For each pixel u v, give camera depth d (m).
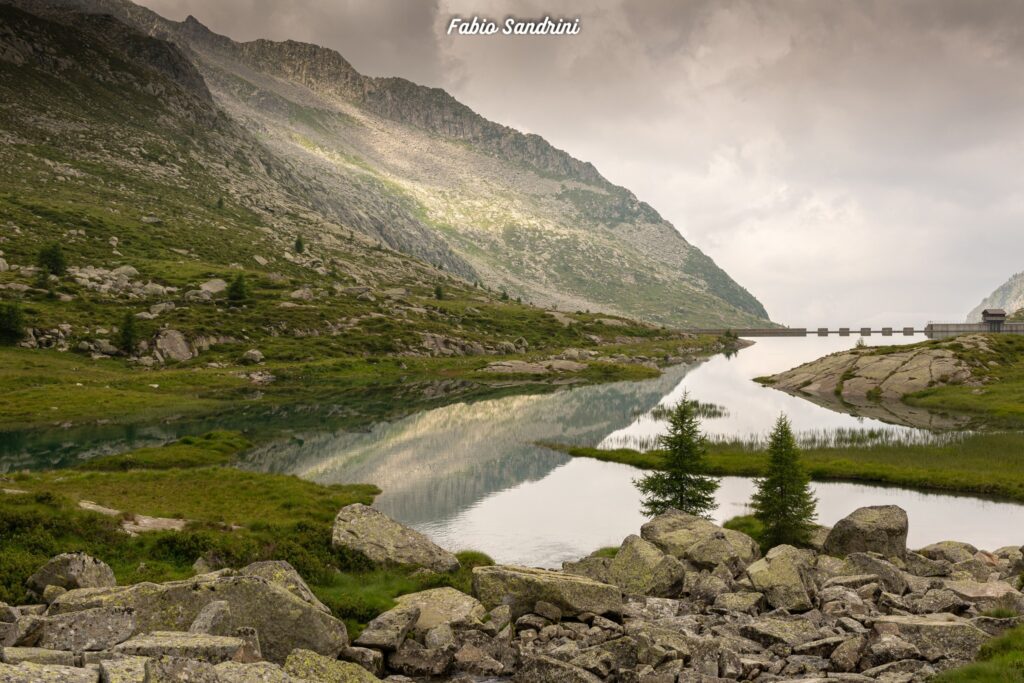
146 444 78.62
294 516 46.44
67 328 136.88
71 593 21.75
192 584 21.53
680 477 51.81
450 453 79.25
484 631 26.55
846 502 56.84
